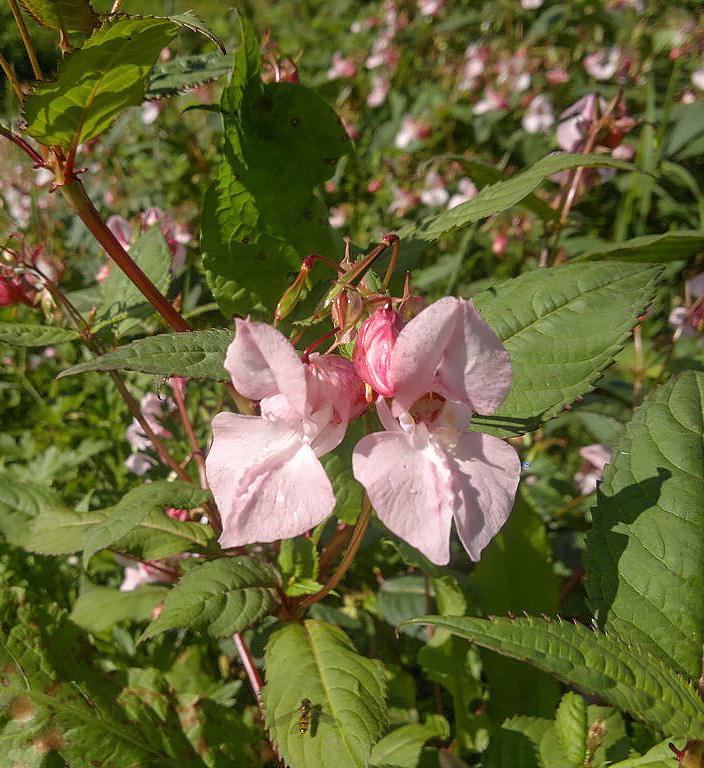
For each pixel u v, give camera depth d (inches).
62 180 5.3
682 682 3.6
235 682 7.2
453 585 6.4
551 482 9.7
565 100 17.2
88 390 11.4
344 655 4.9
